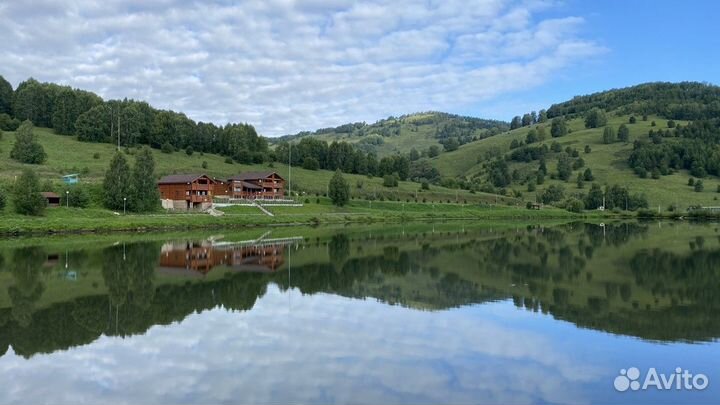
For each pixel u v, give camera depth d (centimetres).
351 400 1762
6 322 2783
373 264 5053
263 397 1786
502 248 6531
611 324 2747
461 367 2088
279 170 18212
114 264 4912
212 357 2198
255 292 3619
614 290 3684
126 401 1766
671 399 1802
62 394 1825
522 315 2942
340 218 12475
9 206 8656
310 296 3484
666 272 4484
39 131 17288
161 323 2759
